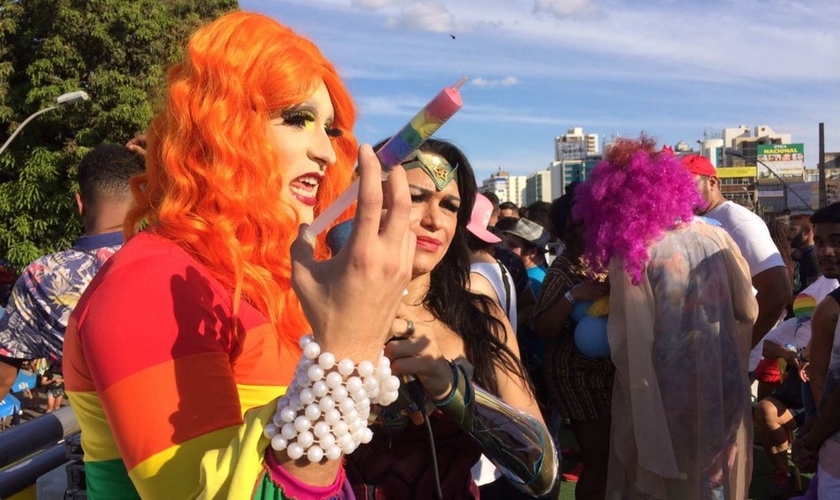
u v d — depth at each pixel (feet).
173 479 2.90
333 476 2.99
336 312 2.79
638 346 9.30
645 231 9.25
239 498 2.74
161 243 3.40
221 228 3.52
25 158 47.14
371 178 2.68
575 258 11.07
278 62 3.88
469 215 6.29
